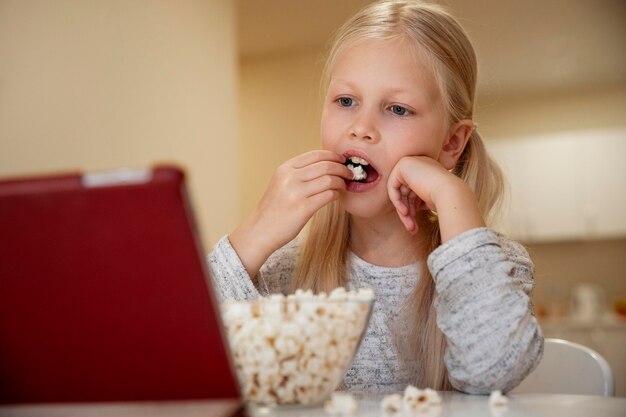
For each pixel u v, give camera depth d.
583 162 5.45
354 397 0.84
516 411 0.71
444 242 0.93
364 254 1.24
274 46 4.64
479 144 1.30
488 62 4.95
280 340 0.64
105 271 0.51
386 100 1.11
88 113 2.33
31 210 0.48
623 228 5.34
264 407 0.67
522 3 4.06
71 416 0.56
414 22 1.15
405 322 1.15
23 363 0.55
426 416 0.67
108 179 0.47
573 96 5.66
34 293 0.52
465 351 0.86
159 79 2.79
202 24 3.17
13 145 1.98
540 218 5.47
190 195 0.49
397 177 1.07
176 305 0.52
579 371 1.21
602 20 4.33
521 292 0.88
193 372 0.54
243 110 4.81
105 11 2.46
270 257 1.32
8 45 1.98
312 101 4.04
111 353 0.54
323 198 1.08
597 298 5.29
